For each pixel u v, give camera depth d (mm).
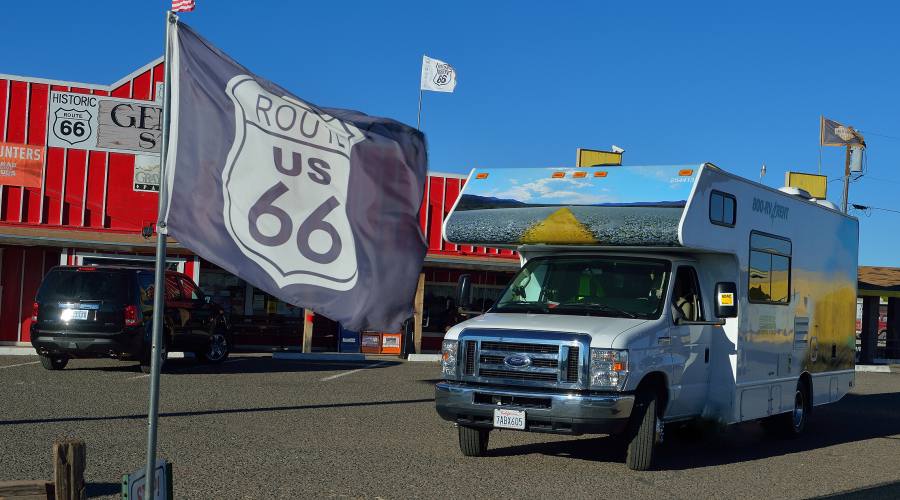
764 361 11383
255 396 14117
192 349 18734
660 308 9656
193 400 13273
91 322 16062
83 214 23656
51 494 5328
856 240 15031
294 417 12094
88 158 23766
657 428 9516
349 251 4398
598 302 9906
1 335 23375
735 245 10531
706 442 12250
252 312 26406
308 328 23969
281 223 4305
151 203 24078
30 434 9867
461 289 10547
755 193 11133
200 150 4297
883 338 43406
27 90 23500
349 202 4410
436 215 27062
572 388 8844
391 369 20531
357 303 4387
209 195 4270
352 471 8734
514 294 10398
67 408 11867
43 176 23469
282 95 4363
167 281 17734
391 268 4504
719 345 10625
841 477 9828
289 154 4340
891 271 39219
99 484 7723
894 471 10391
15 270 23547
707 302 10523
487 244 10594
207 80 4344
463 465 9352
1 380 14781
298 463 8992
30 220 23391
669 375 9594
